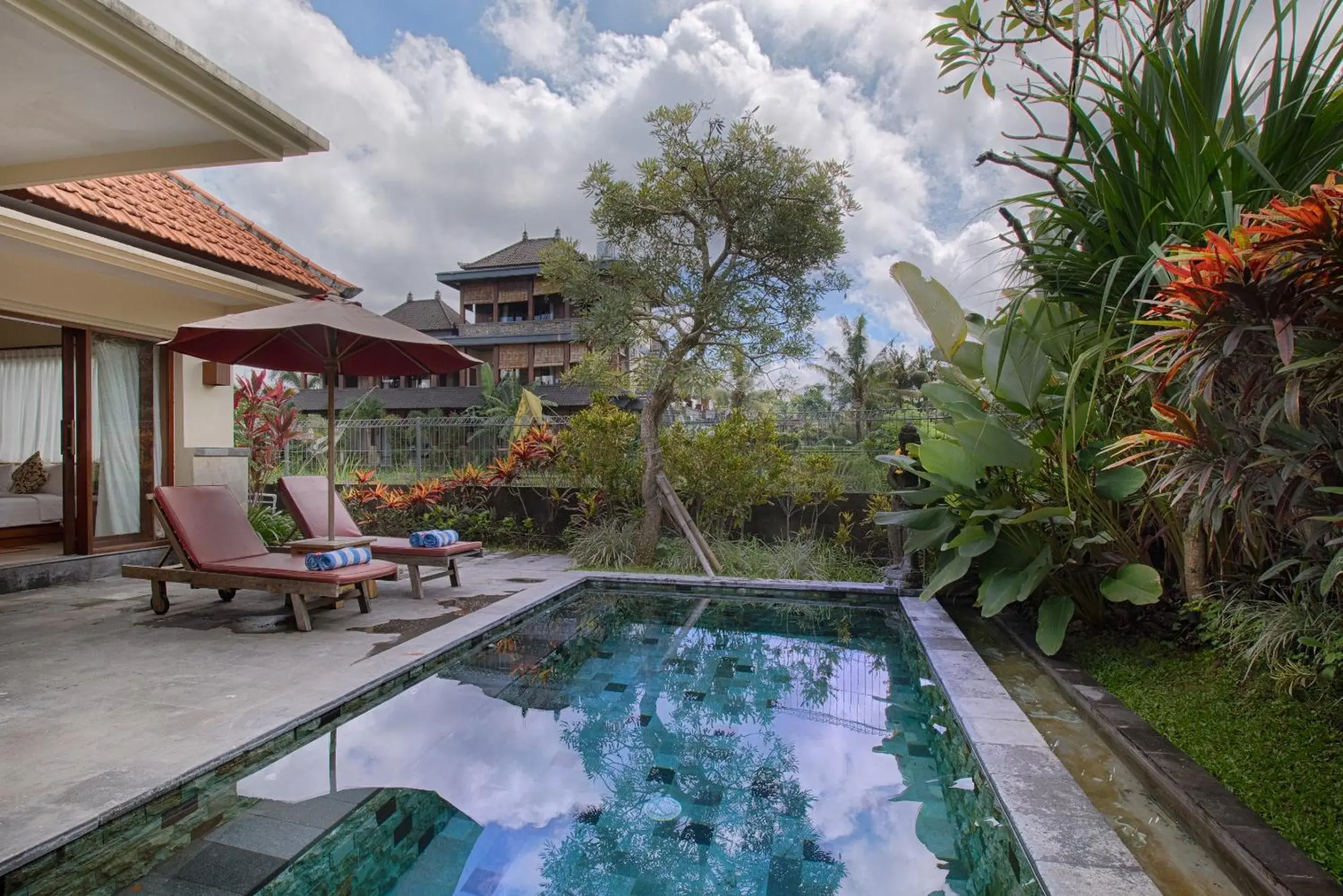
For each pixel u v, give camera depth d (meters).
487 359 30.72
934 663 4.00
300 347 6.29
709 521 8.44
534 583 6.62
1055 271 3.45
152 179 8.36
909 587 6.30
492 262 31.30
